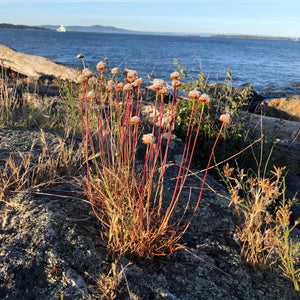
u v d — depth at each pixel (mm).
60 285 566
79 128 1484
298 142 2182
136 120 685
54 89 2557
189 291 631
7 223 690
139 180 897
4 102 1672
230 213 927
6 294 532
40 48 19875
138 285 616
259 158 1688
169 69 10461
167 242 709
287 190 1570
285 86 8469
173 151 1523
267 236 777
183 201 939
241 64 17156
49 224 687
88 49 22531
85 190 824
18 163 948
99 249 687
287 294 672
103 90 1768
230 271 709
